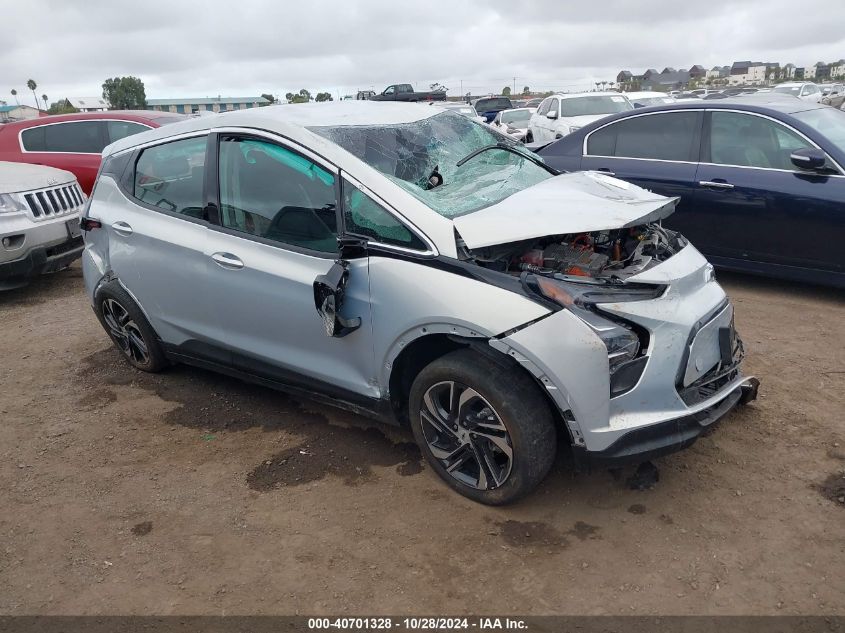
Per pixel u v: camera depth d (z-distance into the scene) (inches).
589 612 99.9
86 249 183.6
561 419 117.0
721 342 124.4
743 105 230.2
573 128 501.4
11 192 247.8
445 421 123.1
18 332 228.7
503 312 109.3
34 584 110.9
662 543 113.0
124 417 164.7
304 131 136.0
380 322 123.5
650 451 110.3
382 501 127.5
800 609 98.7
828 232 207.9
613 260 133.8
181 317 161.9
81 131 358.0
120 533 122.3
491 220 117.7
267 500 129.8
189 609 104.2
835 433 141.6
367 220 125.7
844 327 197.2
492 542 115.0
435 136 152.9
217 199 148.9
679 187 237.0
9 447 153.5
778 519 117.1
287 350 142.9
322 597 105.4
